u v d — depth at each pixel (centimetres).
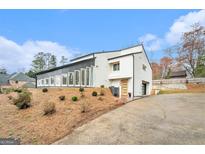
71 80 2288
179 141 586
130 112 975
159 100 1460
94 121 810
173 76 4231
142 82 2017
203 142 577
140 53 1983
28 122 910
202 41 3434
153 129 697
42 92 1652
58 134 712
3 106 1245
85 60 2078
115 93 1775
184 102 1345
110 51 2159
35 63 6550
